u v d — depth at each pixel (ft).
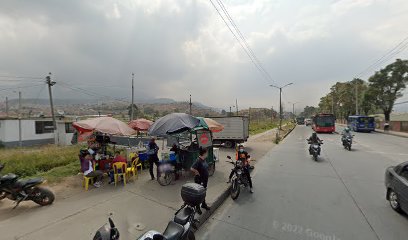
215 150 38.04
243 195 23.34
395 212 18.28
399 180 17.63
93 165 25.36
